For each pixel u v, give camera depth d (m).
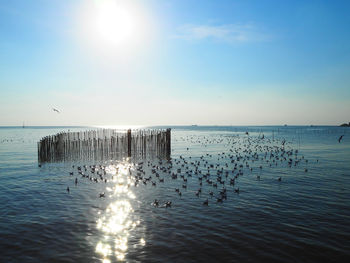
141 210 16.91
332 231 13.73
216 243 12.45
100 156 42.44
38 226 14.41
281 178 26.42
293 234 13.38
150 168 32.50
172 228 14.15
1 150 53.09
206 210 16.89
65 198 19.45
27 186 23.14
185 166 34.09
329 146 61.19
